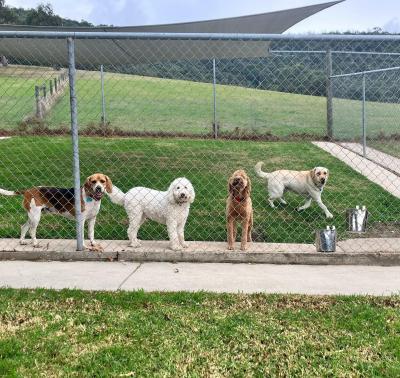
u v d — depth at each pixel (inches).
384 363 88.7
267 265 147.2
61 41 311.9
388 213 208.5
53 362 88.7
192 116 490.6
